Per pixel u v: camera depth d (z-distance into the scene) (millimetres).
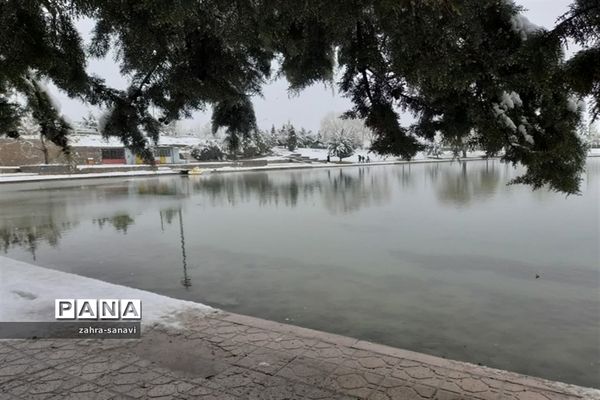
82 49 4199
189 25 3490
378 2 2297
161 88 4645
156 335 3637
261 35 3109
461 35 2203
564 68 1958
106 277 7238
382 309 5719
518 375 2980
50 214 15258
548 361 4285
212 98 4348
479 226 11898
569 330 5039
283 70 3553
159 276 7289
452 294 6301
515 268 7766
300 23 3000
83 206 17625
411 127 3084
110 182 32344
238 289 6574
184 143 59375
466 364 3125
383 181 28141
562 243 9688
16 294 4621
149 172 41781
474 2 2096
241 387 2814
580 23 1879
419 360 3188
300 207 16547
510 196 18359
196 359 3209
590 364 4207
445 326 5156
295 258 8508
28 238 10867
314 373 2992
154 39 3678
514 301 6062
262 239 10477
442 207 15727
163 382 2893
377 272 7520
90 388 2828
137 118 5008
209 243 10023
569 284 6816
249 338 3566
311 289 6547
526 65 2137
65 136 7254
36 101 6293
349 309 5699
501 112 2314
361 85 3123
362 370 3035
